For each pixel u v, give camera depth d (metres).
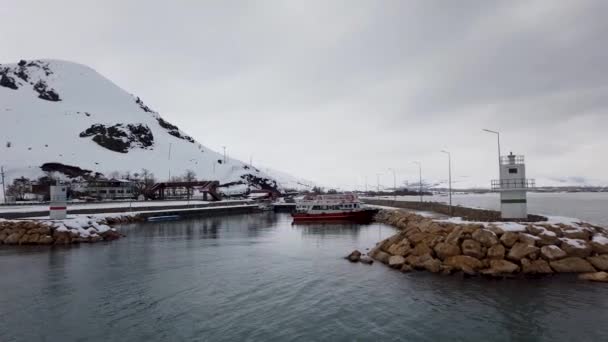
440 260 31.30
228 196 185.25
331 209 87.94
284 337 18.33
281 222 86.75
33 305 23.56
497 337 18.17
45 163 185.00
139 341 18.11
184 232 65.12
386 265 33.81
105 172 198.00
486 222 33.72
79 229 53.31
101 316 21.53
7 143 199.88
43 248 46.56
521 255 29.05
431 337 18.23
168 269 33.69
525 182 37.31
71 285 28.27
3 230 51.31
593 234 31.48
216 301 24.06
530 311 21.41
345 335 18.52
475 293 24.70
